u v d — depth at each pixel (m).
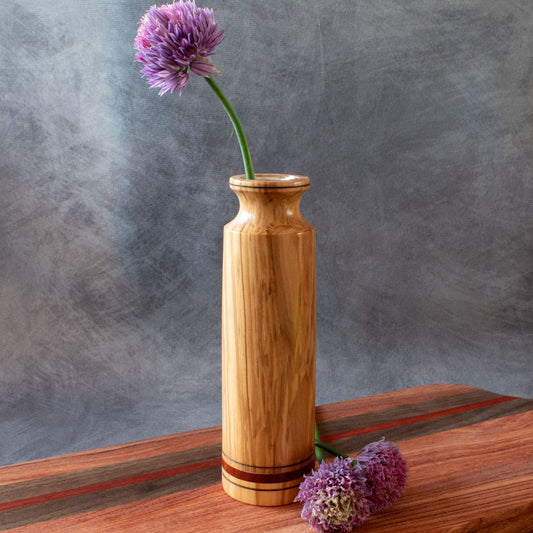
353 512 0.87
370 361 2.30
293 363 0.90
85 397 2.14
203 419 2.04
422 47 2.21
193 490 1.00
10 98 2.07
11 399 2.12
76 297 2.21
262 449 0.93
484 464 1.05
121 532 0.90
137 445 1.13
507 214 2.39
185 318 2.27
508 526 0.94
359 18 2.15
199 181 2.21
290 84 2.17
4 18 2.02
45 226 2.16
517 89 2.30
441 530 0.89
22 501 0.97
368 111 2.23
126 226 2.20
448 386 1.35
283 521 0.92
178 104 2.14
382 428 1.18
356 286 2.35
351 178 2.28
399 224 2.34
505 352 2.35
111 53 2.07
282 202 0.87
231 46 2.12
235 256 0.88
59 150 2.12
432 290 2.40
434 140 2.30
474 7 2.20
